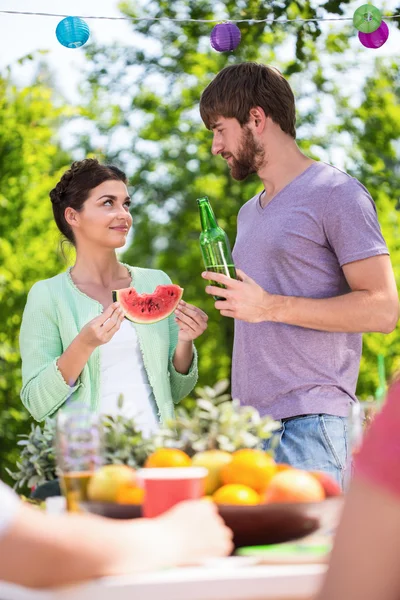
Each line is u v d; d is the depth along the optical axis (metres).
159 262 14.96
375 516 1.23
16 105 11.87
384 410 1.28
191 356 3.97
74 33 4.01
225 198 14.32
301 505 1.83
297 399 3.37
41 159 12.03
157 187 14.61
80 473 1.99
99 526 1.55
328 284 3.45
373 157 13.12
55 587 1.49
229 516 1.82
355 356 3.52
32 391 3.70
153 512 1.84
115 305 3.61
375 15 4.13
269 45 12.30
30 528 1.48
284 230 3.46
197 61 13.84
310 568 1.55
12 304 11.45
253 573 1.52
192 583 1.49
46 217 11.83
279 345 3.42
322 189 3.44
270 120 3.57
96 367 3.75
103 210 3.97
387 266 3.34
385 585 1.22
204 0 13.26
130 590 1.47
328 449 3.31
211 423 2.26
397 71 12.74
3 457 11.02
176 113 14.17
